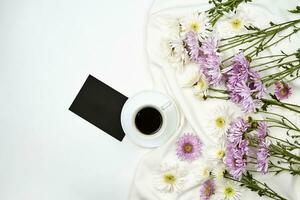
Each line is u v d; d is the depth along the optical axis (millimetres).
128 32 1066
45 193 1062
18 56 1085
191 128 1022
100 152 1052
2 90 1081
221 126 980
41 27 1085
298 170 937
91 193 1050
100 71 1063
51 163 1063
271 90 1000
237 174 886
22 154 1070
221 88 1004
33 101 1075
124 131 994
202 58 934
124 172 1043
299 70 980
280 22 1011
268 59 1005
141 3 1068
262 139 891
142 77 1055
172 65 1013
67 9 1082
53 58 1078
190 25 956
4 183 1069
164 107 980
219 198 987
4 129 1076
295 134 988
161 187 1011
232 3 916
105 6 1075
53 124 1066
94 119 1055
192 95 1016
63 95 1068
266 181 997
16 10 1088
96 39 1071
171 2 1044
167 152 1016
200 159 1009
